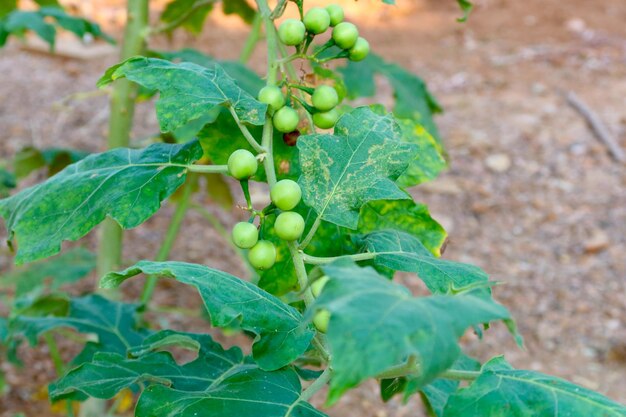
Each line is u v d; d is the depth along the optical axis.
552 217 1.75
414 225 0.61
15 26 0.95
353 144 0.52
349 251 0.59
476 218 1.76
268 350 0.50
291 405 0.50
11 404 1.20
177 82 0.52
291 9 3.20
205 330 1.41
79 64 2.63
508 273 1.57
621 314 1.45
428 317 0.41
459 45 2.97
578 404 0.47
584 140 2.07
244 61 0.96
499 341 1.40
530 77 2.56
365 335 0.40
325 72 0.64
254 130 0.58
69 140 2.05
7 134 2.05
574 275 1.57
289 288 0.59
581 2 3.40
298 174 0.59
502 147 2.04
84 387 0.55
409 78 0.94
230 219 1.78
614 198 1.82
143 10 0.80
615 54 2.75
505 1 3.46
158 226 1.75
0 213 0.57
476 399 0.48
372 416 1.22
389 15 3.35
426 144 0.62
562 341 1.39
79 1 3.22
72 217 0.53
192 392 0.51
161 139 0.88
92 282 1.54
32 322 0.76
